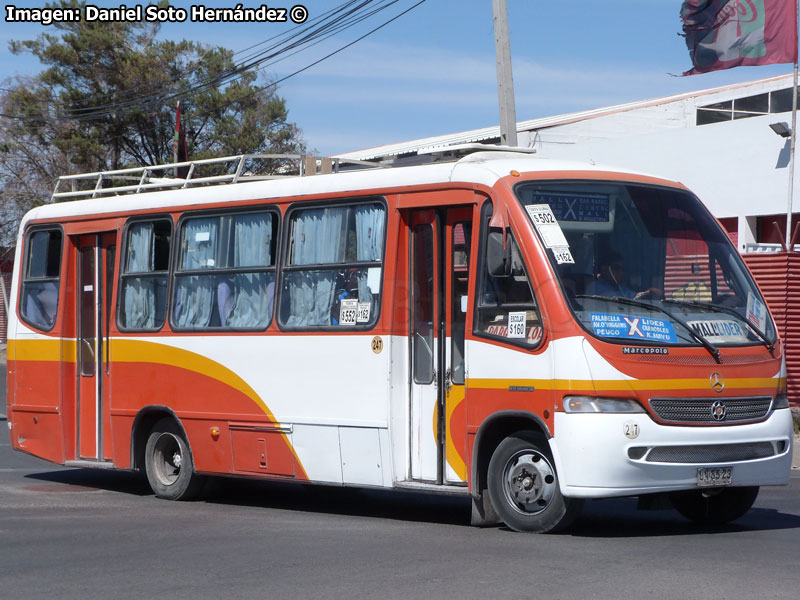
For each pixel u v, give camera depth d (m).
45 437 13.12
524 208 9.04
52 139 47.12
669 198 9.59
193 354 11.55
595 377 8.43
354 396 10.12
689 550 8.12
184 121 46.16
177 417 11.66
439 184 9.65
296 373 10.61
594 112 33.78
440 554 8.02
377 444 9.92
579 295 8.73
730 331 9.12
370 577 7.22
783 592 6.64
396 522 9.95
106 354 12.51
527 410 8.78
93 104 46.69
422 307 9.84
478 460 9.23
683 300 9.14
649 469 8.43
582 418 8.41
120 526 9.76
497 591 6.72
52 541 8.92
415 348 9.87
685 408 8.62
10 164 48.22
